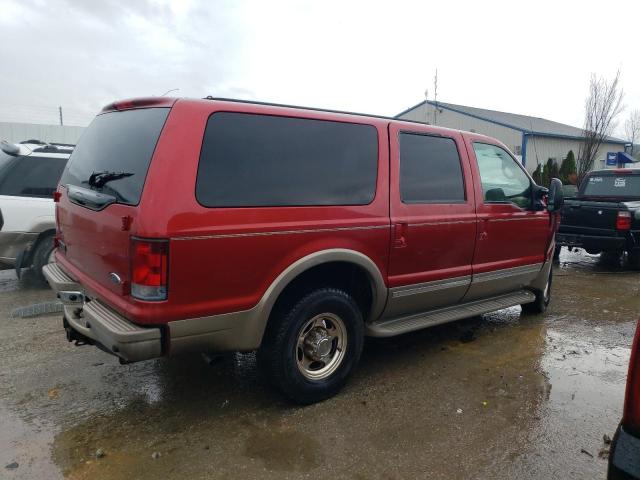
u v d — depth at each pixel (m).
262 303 3.20
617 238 8.32
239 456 2.98
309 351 3.56
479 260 4.66
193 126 2.97
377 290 3.85
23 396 3.69
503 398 3.76
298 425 3.33
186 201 2.87
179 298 2.88
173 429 3.27
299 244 3.32
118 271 3.00
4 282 6.91
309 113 3.52
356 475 2.82
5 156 6.31
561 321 5.70
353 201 3.64
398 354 4.61
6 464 2.87
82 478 2.76
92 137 3.79
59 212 4.00
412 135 4.14
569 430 3.32
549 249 5.54
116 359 4.36
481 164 4.71
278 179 3.28
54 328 5.10
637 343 1.98
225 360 4.39
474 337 5.10
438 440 3.18
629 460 1.91
